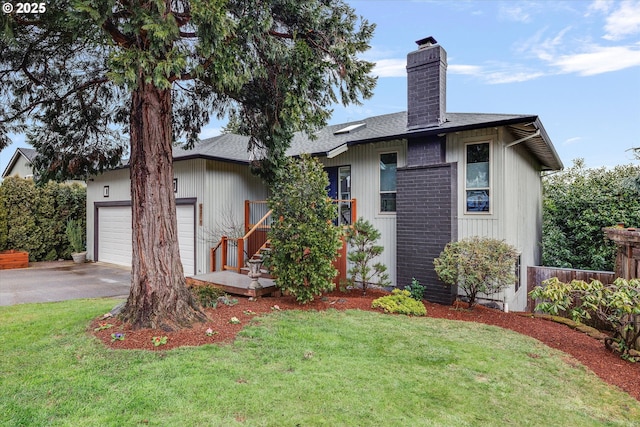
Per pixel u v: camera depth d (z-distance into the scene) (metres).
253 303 6.39
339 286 8.10
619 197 10.88
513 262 6.17
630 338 4.54
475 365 4.07
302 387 3.37
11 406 2.95
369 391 3.37
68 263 14.55
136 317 4.75
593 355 4.53
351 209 8.45
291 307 6.27
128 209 13.57
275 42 5.43
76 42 5.71
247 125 7.46
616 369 4.13
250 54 5.39
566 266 11.45
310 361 3.99
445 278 6.63
